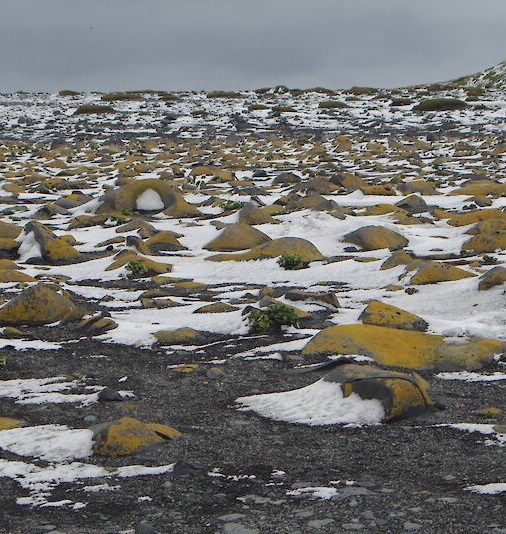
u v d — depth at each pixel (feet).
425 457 26.53
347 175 106.22
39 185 113.50
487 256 59.31
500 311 44.68
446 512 22.08
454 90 271.08
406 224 77.92
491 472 24.99
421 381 33.32
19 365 39.19
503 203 89.76
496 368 36.58
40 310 46.57
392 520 21.68
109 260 65.72
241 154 151.02
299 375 36.19
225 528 21.57
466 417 30.32
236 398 33.71
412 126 193.16
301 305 48.62
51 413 32.32
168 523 22.08
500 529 20.90
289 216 83.41
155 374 37.37
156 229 78.89
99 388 35.55
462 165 128.88
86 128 201.36
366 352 37.99
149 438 28.22
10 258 69.10
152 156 153.38
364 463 26.20
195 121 214.48
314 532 21.13
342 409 30.91
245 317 44.86
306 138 179.01
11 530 21.77
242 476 25.35
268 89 296.71
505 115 203.82
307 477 25.11
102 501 23.67
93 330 44.57
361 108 233.55
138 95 285.43
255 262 64.44
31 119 222.69
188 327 44.24
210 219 86.07
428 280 53.21
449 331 41.09
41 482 25.20
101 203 92.48
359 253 66.59
